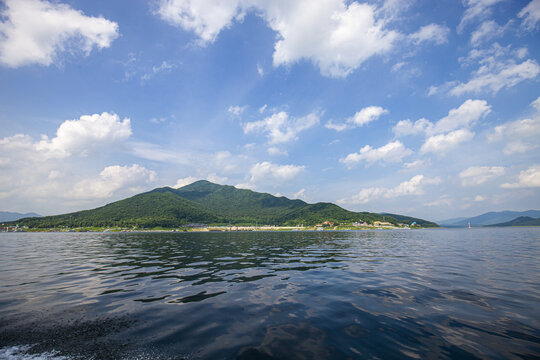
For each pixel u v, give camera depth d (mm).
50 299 12664
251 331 8828
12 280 17188
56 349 7465
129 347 7617
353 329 9000
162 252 35844
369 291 13984
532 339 8180
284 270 20562
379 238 78750
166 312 10766
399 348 7602
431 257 29156
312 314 10508
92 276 18391
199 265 23359
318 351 7406
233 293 13688
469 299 12477
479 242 57156
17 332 8672
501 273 19000
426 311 10828
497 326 9234
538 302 11984
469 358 6996
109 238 85688
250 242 58875
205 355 7172
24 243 61000
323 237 86312
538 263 24203
